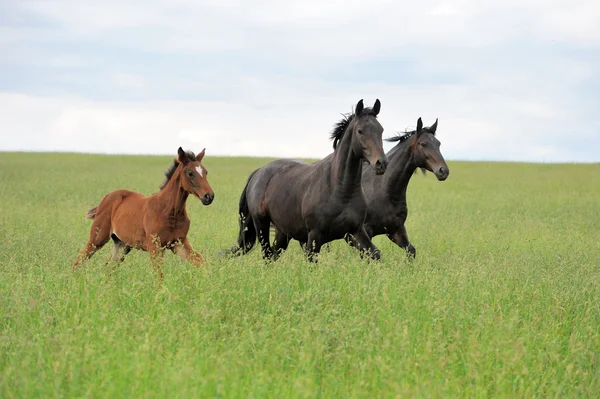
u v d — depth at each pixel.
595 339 9.72
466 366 8.42
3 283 12.03
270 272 12.83
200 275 11.95
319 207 15.05
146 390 7.09
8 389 6.84
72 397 7.06
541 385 8.09
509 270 13.64
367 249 15.10
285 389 7.37
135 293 10.95
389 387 7.40
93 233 15.62
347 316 10.31
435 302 10.24
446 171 16.09
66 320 9.73
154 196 14.54
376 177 17.02
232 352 8.25
